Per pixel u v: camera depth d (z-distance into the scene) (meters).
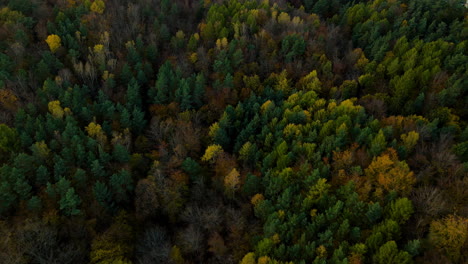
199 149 58.50
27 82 65.56
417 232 40.50
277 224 42.81
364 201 45.44
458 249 36.88
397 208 41.22
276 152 53.06
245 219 46.88
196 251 45.69
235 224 46.28
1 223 45.47
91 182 53.09
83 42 76.19
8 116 59.66
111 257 44.38
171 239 48.88
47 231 43.75
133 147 61.66
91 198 50.91
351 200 43.44
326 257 39.88
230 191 50.97
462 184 43.50
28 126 56.84
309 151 52.00
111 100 67.25
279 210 44.81
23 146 55.03
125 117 60.69
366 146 52.91
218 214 48.22
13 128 55.56
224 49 73.94
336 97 65.88
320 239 41.25
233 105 67.12
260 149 55.50
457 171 45.50
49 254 43.19
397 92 62.44
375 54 72.81
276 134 56.38
